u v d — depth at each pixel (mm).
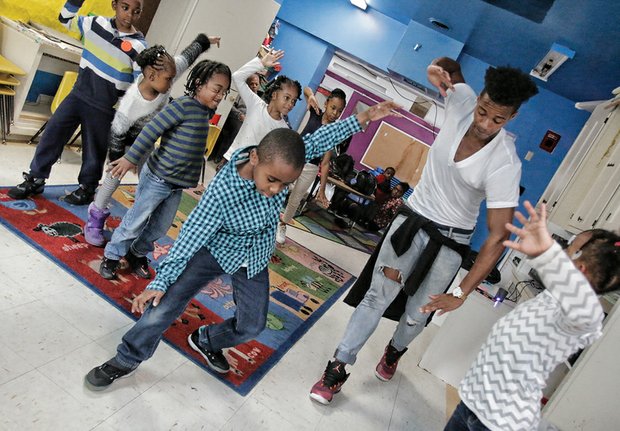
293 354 2586
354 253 5465
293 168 1493
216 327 2066
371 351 3082
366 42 6324
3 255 2207
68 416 1547
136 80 2672
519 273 3869
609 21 3533
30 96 3738
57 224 2688
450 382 3080
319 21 6441
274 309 3016
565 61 4633
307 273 3977
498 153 1942
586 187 3557
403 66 5926
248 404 2018
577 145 4496
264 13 4965
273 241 1814
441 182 2154
